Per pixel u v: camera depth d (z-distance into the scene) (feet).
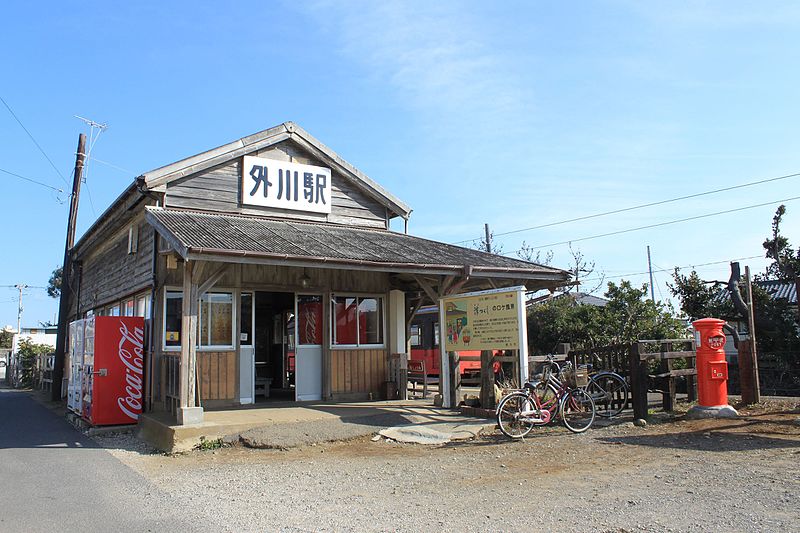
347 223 45.96
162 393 36.06
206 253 28.37
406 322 48.06
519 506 18.01
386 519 17.19
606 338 60.29
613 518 16.42
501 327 33.04
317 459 26.25
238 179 41.34
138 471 24.66
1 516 18.10
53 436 35.06
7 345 188.85
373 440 30.09
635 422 31.32
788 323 59.57
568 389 31.65
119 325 36.52
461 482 21.33
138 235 43.21
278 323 51.60
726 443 25.55
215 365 38.27
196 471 24.44
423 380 46.68
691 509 16.87
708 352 32.24
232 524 17.02
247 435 29.71
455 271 36.14
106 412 35.63
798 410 32.71
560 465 23.25
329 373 42.22
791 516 15.89
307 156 44.55
